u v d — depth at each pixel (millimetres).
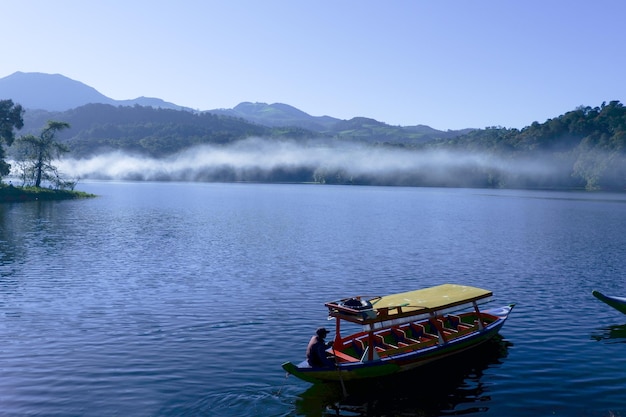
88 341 25516
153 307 32062
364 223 90188
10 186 142375
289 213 113062
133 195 196375
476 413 18281
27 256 50969
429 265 47500
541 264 48281
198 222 89688
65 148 158125
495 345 25297
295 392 19953
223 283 39156
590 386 20422
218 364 22547
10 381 20641
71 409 18312
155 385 20328
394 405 19000
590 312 31312
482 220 97500
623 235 72188
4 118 141125
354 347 22766
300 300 34031
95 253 53469
